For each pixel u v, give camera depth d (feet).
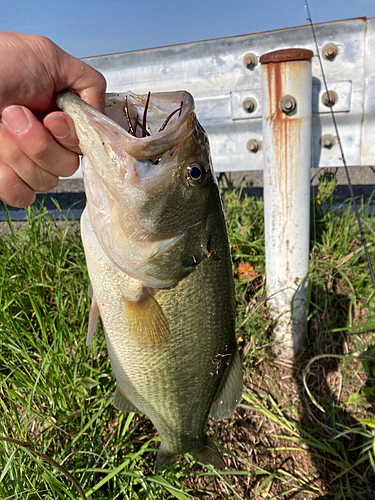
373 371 3.41
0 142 1.90
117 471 2.46
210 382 2.38
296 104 3.00
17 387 2.86
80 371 3.02
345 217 4.48
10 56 1.68
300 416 3.52
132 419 3.07
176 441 2.48
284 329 3.70
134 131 1.92
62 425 2.72
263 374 3.68
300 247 3.46
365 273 4.00
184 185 1.94
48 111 1.94
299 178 3.23
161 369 2.22
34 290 3.44
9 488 2.31
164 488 2.76
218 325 2.27
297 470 3.26
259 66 3.36
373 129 3.35
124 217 1.92
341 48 3.15
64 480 2.60
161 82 3.61
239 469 3.15
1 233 5.24
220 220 2.18
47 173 2.07
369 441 3.13
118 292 2.13
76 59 1.88
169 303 2.11
